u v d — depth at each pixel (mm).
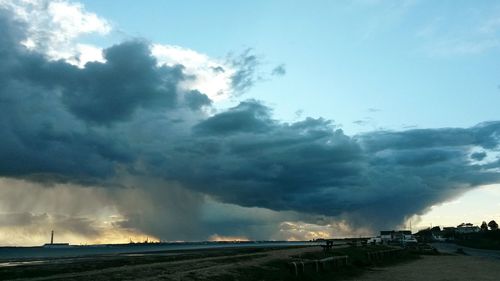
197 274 27797
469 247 133500
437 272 39719
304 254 49750
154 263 37969
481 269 43438
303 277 30469
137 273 27828
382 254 55688
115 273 27516
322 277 32969
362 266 43781
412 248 91438
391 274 37312
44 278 24688
